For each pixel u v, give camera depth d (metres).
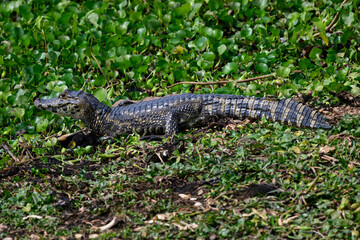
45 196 8.86
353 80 12.56
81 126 12.17
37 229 8.01
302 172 8.65
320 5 15.69
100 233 7.75
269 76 12.81
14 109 12.24
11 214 8.44
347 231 7.17
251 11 15.48
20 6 17.06
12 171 9.97
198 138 10.80
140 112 11.69
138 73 13.96
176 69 13.89
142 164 9.86
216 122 11.38
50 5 18.28
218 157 9.51
